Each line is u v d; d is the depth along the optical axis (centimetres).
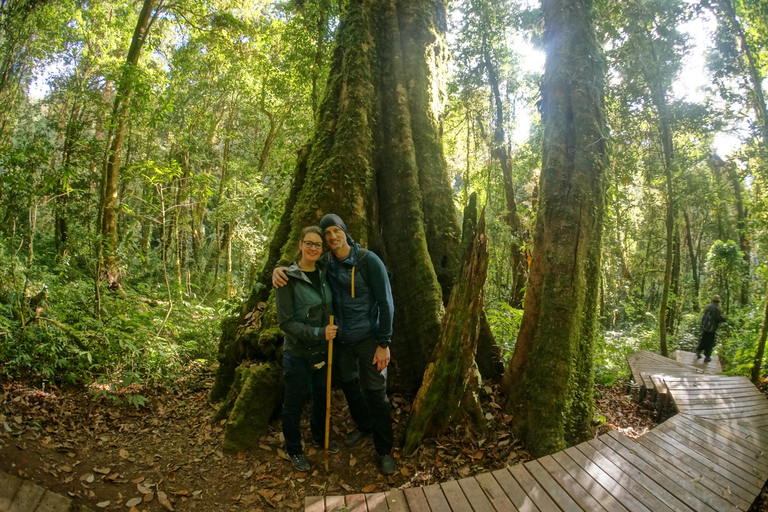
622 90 831
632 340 1174
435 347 372
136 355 464
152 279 1227
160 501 283
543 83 454
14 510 238
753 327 1097
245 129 2091
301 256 325
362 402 350
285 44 1342
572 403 380
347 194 443
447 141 1375
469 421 372
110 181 980
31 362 394
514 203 1256
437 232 472
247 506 290
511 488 286
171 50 1606
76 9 1246
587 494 284
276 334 385
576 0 434
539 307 405
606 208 475
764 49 894
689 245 2077
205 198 655
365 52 496
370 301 330
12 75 856
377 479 326
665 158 934
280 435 361
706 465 363
